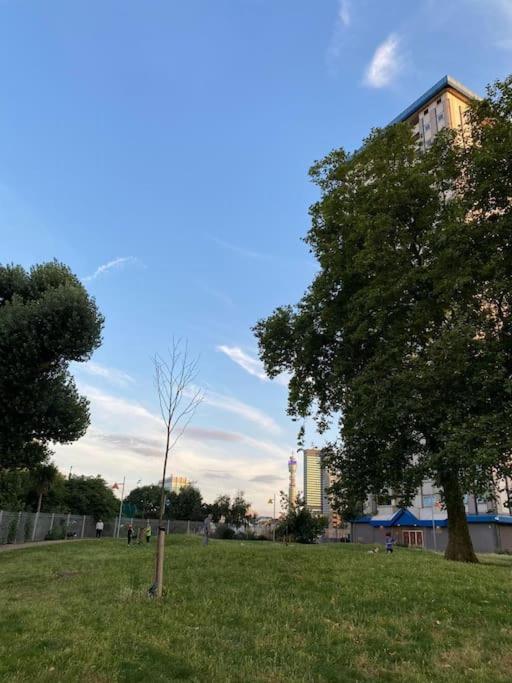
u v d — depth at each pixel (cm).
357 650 664
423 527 5788
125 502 8956
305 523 4403
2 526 3412
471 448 1345
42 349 2481
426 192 1862
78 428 2731
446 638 711
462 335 1448
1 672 561
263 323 2497
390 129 2145
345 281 2030
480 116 1652
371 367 1777
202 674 571
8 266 2680
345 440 1955
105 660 607
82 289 2627
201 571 1228
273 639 703
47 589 1147
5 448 2553
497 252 1458
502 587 1020
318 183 2275
